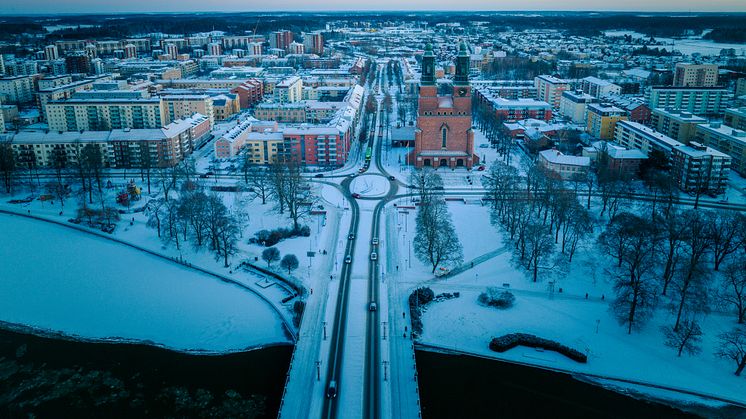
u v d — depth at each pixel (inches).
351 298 7057.1
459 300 7042.3
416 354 5974.4
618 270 7588.6
